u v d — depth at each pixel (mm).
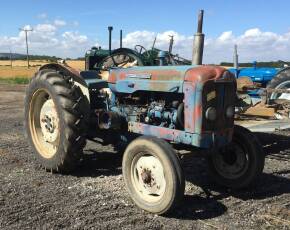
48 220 4527
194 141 4965
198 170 6547
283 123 7203
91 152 7590
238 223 4570
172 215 4766
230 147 5652
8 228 4328
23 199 5137
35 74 6680
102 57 7742
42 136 6656
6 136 9172
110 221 4539
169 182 4605
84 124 5980
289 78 9219
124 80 5988
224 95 5086
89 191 5461
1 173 6266
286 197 5422
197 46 5613
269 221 4637
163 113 5430
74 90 6023
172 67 5371
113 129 6055
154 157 4852
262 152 5566
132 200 5098
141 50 7012
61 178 6055
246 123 7250
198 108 4922
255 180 5684
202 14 5562
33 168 6562
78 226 4375
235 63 12930
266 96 7703
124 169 5117
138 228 4383
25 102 6719
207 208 4996
